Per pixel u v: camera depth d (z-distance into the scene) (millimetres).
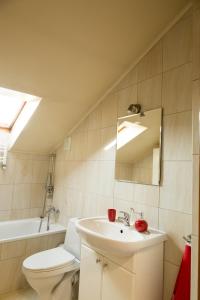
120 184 2275
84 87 2455
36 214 3449
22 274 2510
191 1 1747
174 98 1847
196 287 1259
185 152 1717
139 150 2100
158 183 1877
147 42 2062
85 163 2834
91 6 1692
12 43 1885
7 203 3182
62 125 3002
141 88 2166
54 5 1659
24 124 2871
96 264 1797
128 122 2268
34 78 2223
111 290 1638
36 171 3453
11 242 2455
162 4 1734
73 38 1918
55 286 2123
